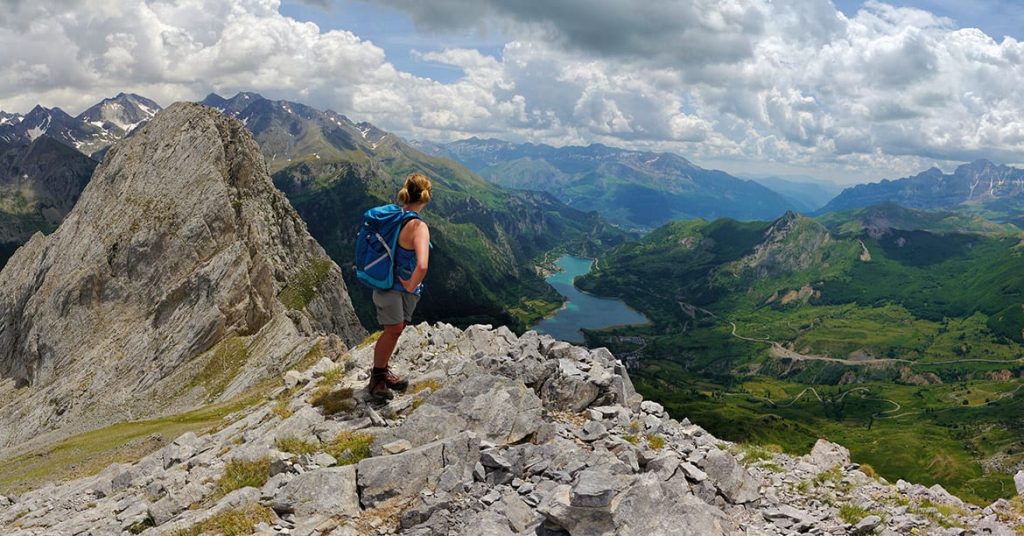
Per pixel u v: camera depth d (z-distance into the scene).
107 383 138.25
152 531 13.25
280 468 14.54
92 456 69.12
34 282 178.00
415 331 22.84
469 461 14.05
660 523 11.57
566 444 15.05
